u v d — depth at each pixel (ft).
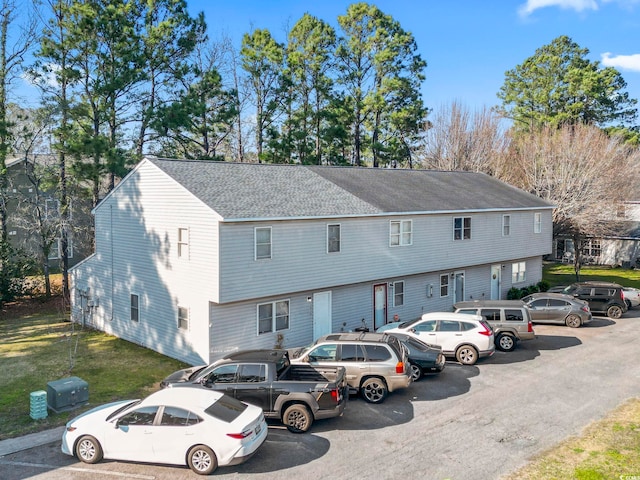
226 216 56.44
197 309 60.39
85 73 99.71
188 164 69.82
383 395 47.85
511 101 211.82
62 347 69.31
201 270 59.41
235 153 164.25
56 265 123.85
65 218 104.12
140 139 112.16
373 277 73.87
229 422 35.65
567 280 125.80
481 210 88.58
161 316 66.28
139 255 69.62
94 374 58.23
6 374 58.29
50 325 81.92
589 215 115.75
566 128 147.13
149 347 68.85
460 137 153.38
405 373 47.91
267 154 135.03
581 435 40.81
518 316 66.49
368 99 149.69
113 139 103.09
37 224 100.94
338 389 42.01
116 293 74.90
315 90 152.97
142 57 101.81
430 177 103.40
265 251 61.41
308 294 68.28
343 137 144.97
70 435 37.32
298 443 39.91
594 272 138.72
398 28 154.92
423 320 62.59
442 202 85.97
